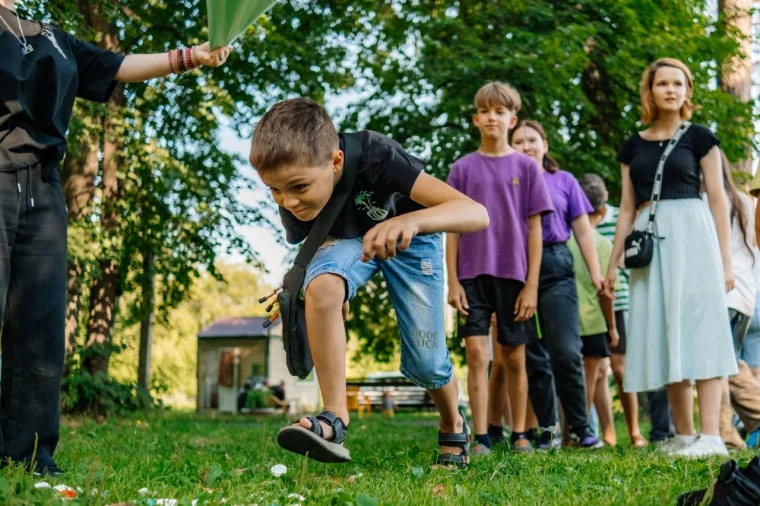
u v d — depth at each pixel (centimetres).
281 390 2739
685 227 440
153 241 1318
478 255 448
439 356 309
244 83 1311
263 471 312
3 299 288
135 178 1201
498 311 449
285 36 1298
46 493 216
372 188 277
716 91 1272
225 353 3175
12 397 301
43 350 304
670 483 272
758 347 557
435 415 1919
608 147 1352
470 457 365
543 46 1203
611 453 404
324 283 268
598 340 558
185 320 4250
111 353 1274
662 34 1291
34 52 299
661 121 464
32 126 299
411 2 1437
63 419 1095
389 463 346
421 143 1422
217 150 1348
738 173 1252
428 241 302
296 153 247
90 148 1107
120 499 225
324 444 254
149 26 1103
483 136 468
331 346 267
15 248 300
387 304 1525
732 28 1329
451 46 1321
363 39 1454
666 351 440
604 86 1427
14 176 295
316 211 265
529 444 459
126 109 1145
